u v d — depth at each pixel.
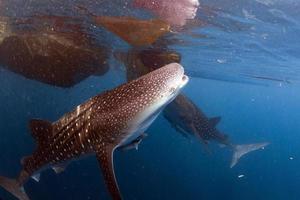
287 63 18.59
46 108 59.84
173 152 49.50
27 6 10.98
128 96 3.72
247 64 20.33
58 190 21.25
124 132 3.65
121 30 10.84
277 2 8.82
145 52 13.59
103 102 3.88
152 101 3.57
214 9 9.61
